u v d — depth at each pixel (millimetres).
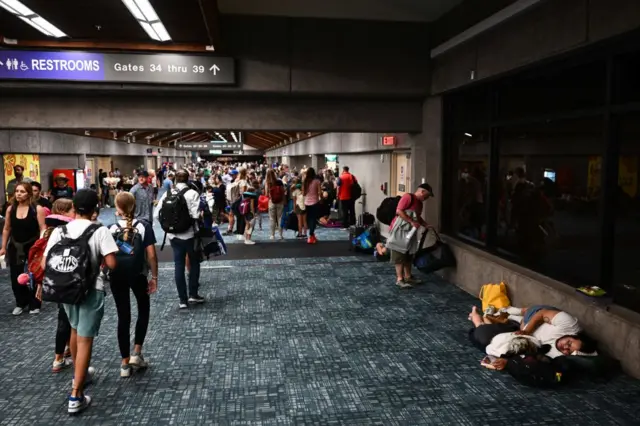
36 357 4691
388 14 7363
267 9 7160
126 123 7781
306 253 9703
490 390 3998
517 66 5547
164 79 7191
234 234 12453
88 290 3629
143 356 4688
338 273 8031
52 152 17281
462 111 7660
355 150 13547
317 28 7531
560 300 4941
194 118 7898
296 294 6809
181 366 4465
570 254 5227
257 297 6660
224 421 3535
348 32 7602
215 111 7934
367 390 4004
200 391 3988
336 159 17031
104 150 23266
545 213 5656
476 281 6684
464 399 3850
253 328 5457
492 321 5195
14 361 4598
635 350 4094
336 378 4223
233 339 5125
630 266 4445
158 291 6980
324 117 8164
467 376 4258
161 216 5973
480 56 6379
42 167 17250
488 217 6891
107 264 3656
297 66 7520
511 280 5793
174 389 4023
